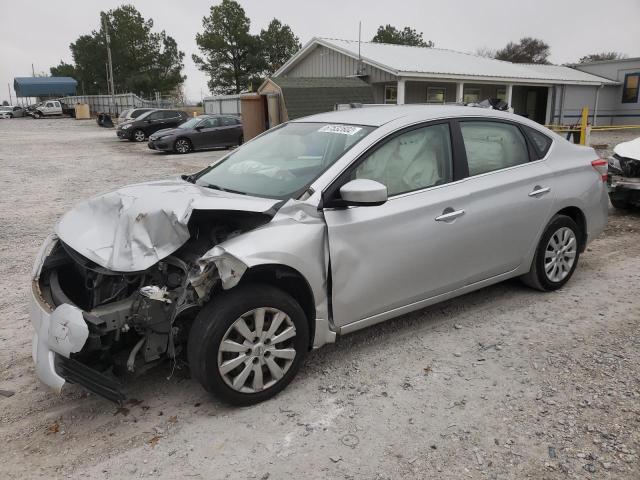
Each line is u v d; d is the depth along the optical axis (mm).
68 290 3484
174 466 2713
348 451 2783
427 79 20938
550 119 28453
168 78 68000
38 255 3531
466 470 2623
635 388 3234
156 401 3289
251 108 19266
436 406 3143
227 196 3404
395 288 3594
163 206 3070
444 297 3961
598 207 4887
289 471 2652
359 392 3311
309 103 18719
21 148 22500
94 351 3014
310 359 3729
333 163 3424
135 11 65875
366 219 3377
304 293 3355
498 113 4336
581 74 30781
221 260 2861
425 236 3635
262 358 3148
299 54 24875
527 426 2930
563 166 4582
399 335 4043
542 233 4473
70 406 3268
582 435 2836
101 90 75938
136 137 25812
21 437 2977
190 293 2961
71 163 16750
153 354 3051
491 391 3273
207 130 20375
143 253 2902
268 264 3006
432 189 3744
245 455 2777
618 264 5566
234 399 3100
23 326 4418
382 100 22016
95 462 2756
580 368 3488
